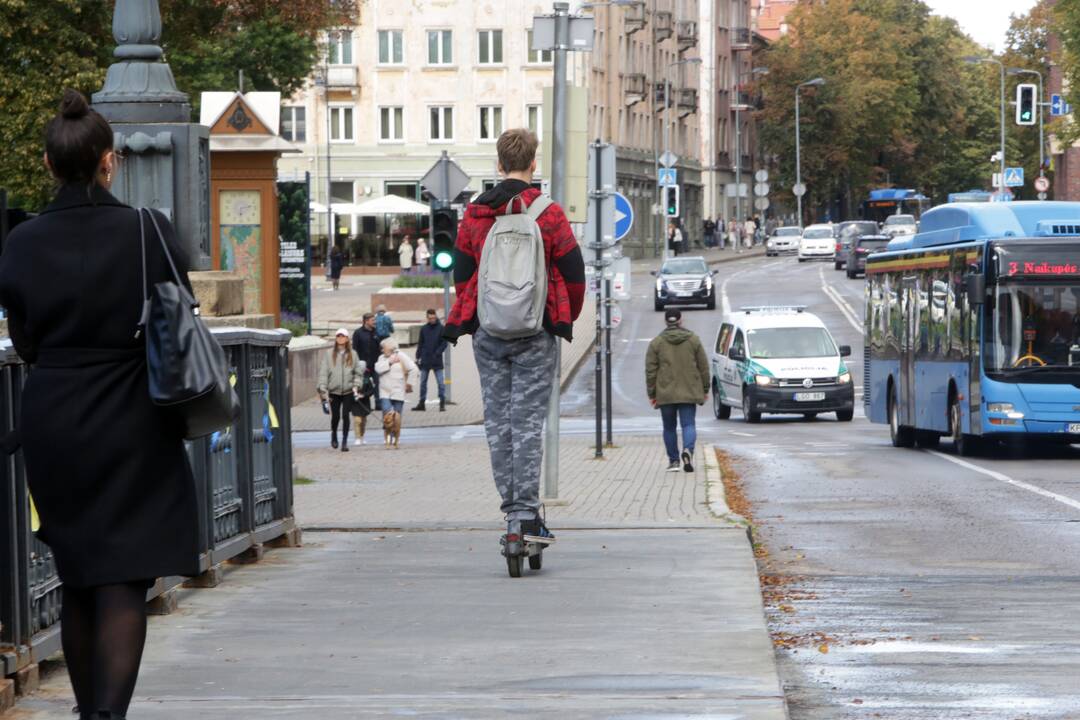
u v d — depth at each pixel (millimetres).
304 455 66875
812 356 86562
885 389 72375
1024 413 59781
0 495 17156
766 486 49219
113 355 13461
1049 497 44469
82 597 13859
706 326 140875
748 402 86125
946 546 33406
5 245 13602
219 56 144625
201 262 34125
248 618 22078
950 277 63562
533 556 26078
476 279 24859
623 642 20188
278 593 24219
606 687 17625
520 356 24891
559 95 43094
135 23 33781
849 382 86188
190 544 13633
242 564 27438
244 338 26703
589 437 75750
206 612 22562
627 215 61812
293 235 99000
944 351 63938
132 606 13508
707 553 28703
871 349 75625
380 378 72000
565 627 21250
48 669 18875
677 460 54188
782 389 85375
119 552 13336
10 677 17297
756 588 24500
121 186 33688
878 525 37656
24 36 96000
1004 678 19188
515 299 24281
